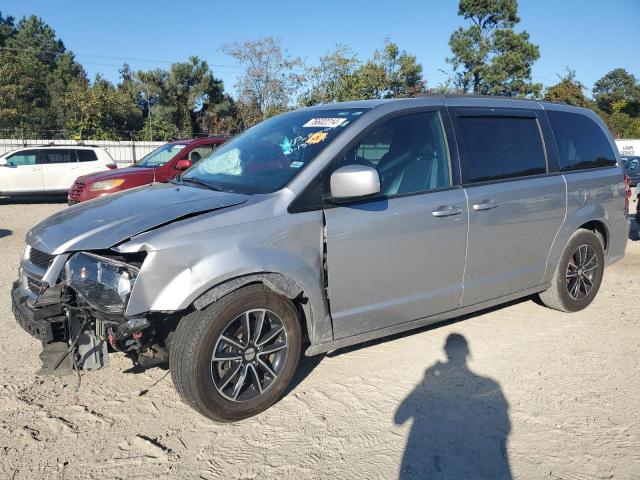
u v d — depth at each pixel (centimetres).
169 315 312
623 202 543
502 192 427
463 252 407
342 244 348
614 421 336
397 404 355
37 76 4400
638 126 4572
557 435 321
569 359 424
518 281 459
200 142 1101
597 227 532
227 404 323
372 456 301
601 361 420
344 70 2692
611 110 5428
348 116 387
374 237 360
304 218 335
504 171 436
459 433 323
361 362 414
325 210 344
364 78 2588
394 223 367
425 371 401
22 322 332
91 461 294
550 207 464
